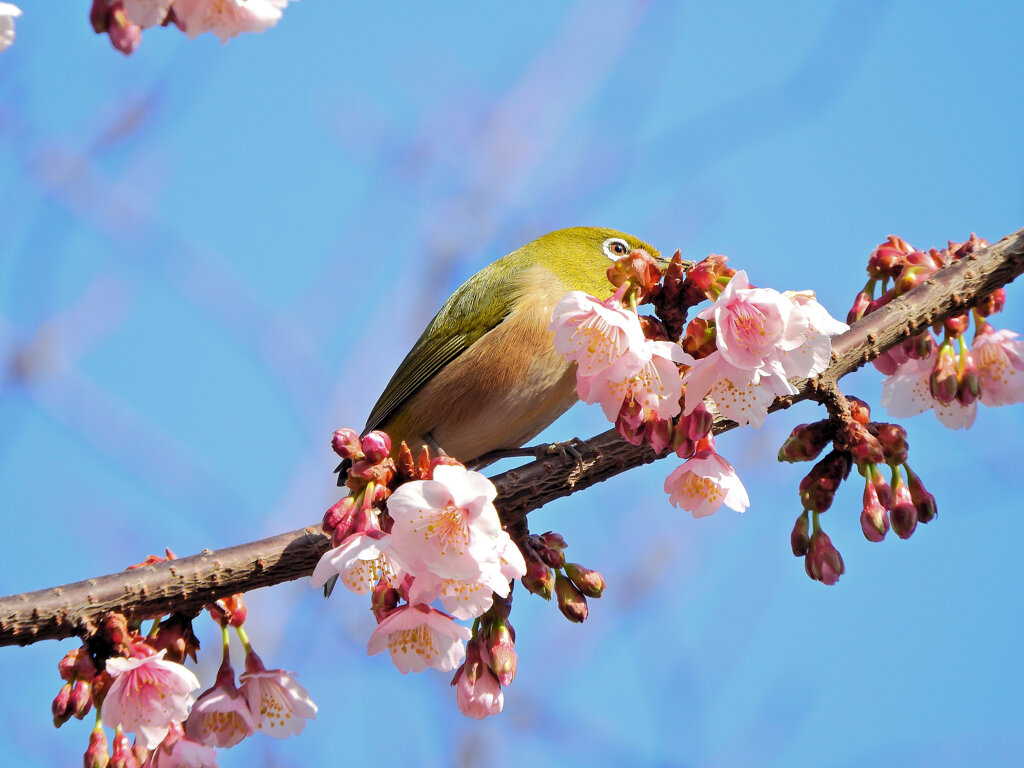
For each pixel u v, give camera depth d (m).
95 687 7.75
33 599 8.03
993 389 9.80
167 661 7.54
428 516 7.14
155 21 6.38
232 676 8.05
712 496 8.31
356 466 7.89
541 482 9.33
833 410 9.12
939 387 9.54
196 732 7.81
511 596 8.55
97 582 8.22
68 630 8.04
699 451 8.27
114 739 7.46
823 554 8.96
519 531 9.27
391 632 7.75
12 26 5.75
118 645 7.88
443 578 7.11
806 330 7.79
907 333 9.41
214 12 6.61
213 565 8.37
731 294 7.64
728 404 7.82
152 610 8.22
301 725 7.96
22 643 7.98
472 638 8.51
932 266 9.83
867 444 8.95
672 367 7.66
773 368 7.68
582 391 7.85
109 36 6.42
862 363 9.34
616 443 9.51
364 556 7.39
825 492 9.06
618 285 8.53
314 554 8.55
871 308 10.02
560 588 8.74
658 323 8.54
